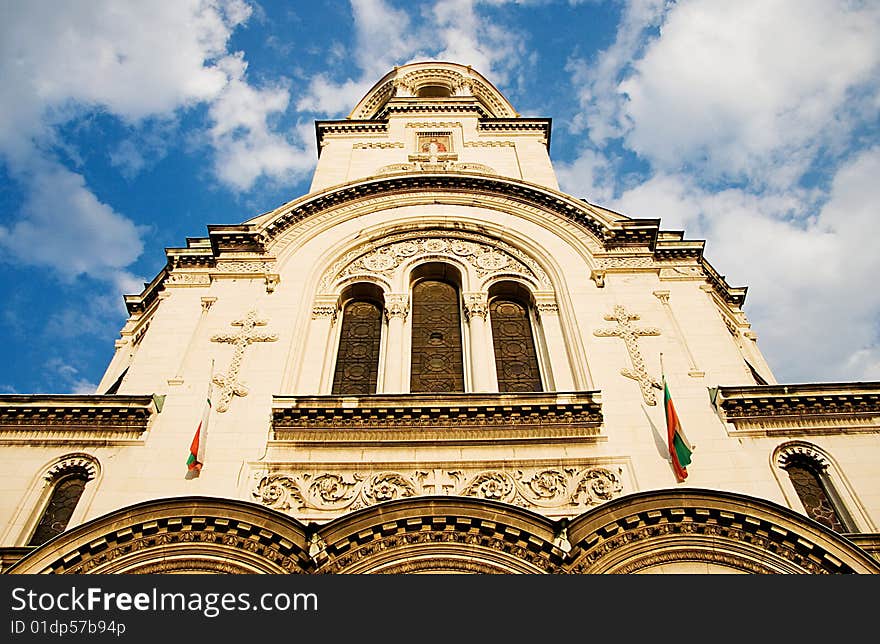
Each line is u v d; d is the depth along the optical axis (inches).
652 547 471.5
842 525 526.0
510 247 825.5
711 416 585.9
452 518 471.5
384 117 1241.4
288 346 666.8
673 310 716.7
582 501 518.0
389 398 582.2
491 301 774.5
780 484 540.7
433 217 860.0
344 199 881.5
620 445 560.4
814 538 462.3
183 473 534.9
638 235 800.3
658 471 539.5
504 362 699.4
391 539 470.0
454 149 1125.7
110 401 584.1
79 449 564.4
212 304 716.7
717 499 480.4
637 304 714.8
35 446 565.6
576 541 463.2
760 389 595.5
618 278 753.0
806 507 537.3
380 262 807.1
